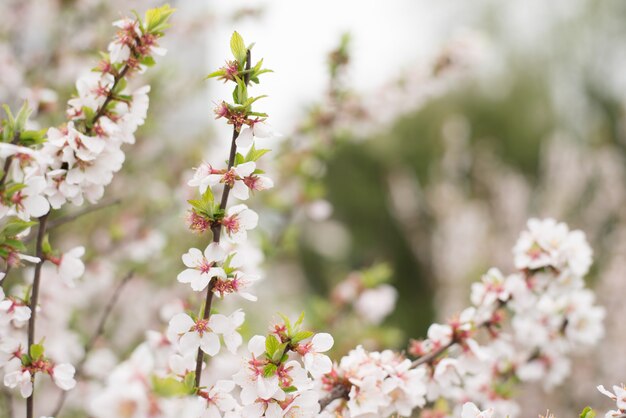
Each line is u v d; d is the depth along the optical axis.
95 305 1.50
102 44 1.46
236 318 0.90
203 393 0.88
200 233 0.89
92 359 1.12
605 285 2.49
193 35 1.79
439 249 3.23
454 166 3.47
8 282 1.15
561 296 1.06
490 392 1.05
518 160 4.18
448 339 0.99
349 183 3.89
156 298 1.48
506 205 3.25
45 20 1.52
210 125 1.93
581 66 4.54
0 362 0.90
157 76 1.59
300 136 1.52
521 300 1.01
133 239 1.35
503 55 4.45
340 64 1.33
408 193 3.62
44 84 1.38
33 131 0.89
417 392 0.94
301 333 0.89
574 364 2.14
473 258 2.94
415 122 4.05
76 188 0.91
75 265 0.95
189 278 0.89
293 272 3.52
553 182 3.29
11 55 1.32
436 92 1.61
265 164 1.48
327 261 3.81
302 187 1.46
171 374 0.90
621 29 4.51
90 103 0.92
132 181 1.68
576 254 1.02
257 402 0.89
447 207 3.23
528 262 1.01
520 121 4.25
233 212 0.89
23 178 0.89
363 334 1.40
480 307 1.02
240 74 0.89
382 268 1.42
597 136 4.05
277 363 0.88
